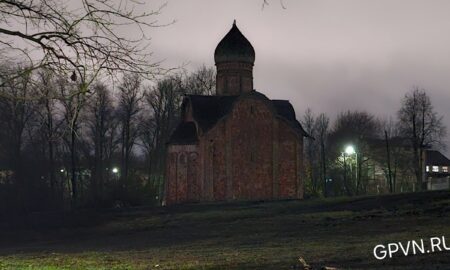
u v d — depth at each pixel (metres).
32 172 66.38
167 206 58.84
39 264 26.08
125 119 82.12
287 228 38.66
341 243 28.08
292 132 66.62
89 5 10.08
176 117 86.06
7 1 10.07
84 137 77.56
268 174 64.94
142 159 105.19
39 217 58.03
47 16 10.24
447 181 76.50
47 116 14.44
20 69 10.56
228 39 69.50
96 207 65.31
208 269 21.50
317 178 100.69
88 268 23.08
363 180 96.38
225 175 63.25
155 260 26.02
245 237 35.72
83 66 10.46
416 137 82.56
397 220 36.38
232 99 65.62
